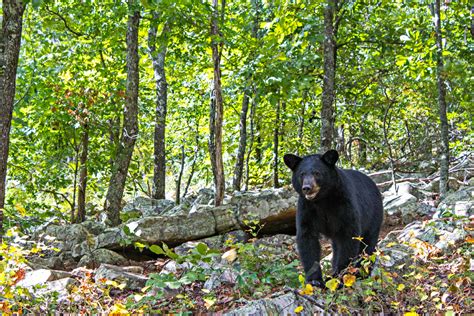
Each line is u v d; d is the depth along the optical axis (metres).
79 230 8.41
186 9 9.42
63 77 12.79
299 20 9.99
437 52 9.38
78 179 12.80
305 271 6.00
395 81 12.06
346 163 14.40
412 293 5.49
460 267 5.39
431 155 13.95
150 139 16.72
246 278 5.82
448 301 5.29
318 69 11.82
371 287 5.52
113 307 4.77
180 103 18.00
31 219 9.97
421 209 8.88
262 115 15.23
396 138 16.05
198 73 16.27
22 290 5.27
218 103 9.59
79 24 12.80
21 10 7.26
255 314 4.84
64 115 11.15
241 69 9.99
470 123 11.28
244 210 8.68
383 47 11.57
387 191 10.51
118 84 12.45
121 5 11.00
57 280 6.20
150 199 12.51
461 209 7.63
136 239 8.16
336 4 11.23
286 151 15.51
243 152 13.50
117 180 10.43
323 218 6.06
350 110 12.88
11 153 12.47
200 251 5.03
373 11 12.01
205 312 5.38
